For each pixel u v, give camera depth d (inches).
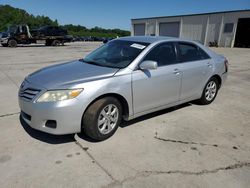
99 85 130.9
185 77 179.2
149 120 173.0
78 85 126.0
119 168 114.2
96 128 133.5
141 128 159.0
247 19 1122.0
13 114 177.8
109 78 135.6
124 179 106.3
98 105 131.9
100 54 175.0
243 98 240.8
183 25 1333.7
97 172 110.7
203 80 198.5
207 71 199.3
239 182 107.0
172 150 132.3
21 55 613.9
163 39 172.4
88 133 134.6
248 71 414.0
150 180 106.3
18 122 162.9
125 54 159.2
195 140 145.0
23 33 957.2
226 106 212.5
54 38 1052.5
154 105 163.2
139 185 102.8
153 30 1504.7
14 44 948.0
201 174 111.8
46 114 123.4
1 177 105.3
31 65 433.4
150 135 149.4
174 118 179.2
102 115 136.5
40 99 125.0
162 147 135.1
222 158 125.9
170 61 170.2
